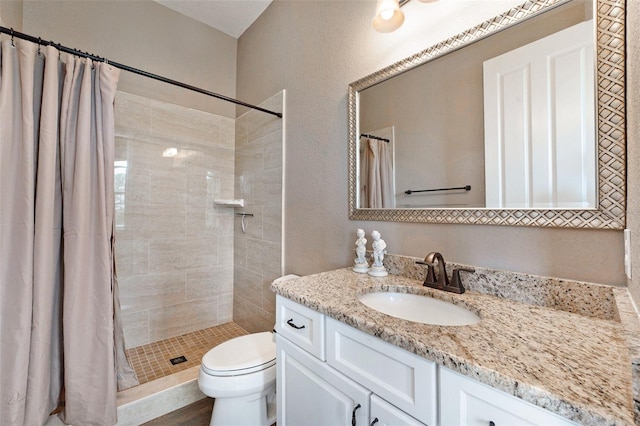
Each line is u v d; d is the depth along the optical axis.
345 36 1.58
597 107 0.80
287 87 2.00
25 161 1.20
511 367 0.53
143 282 2.16
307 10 1.85
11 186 1.18
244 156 2.49
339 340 0.86
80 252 1.34
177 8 2.33
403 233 1.30
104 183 1.43
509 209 0.97
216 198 2.54
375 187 1.41
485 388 0.55
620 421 0.40
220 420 1.33
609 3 0.79
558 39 0.88
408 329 0.70
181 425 1.53
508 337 0.66
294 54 1.95
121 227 2.07
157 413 1.57
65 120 1.35
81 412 1.32
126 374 1.60
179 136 2.34
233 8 2.31
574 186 0.84
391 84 1.35
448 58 1.15
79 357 1.32
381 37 1.40
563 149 0.86
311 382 0.95
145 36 2.20
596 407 0.42
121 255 2.07
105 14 2.04
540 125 0.91
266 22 2.27
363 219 1.46
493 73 1.02
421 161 1.23
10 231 1.17
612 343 0.63
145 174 2.17
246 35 2.56
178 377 1.72
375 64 1.42
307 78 1.83
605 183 0.79
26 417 1.18
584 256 0.83
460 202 1.10
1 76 1.17
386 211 1.35
